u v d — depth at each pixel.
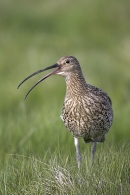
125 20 38.78
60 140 15.12
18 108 21.14
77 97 12.45
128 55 30.69
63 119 12.92
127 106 19.34
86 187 10.46
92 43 34.00
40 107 20.59
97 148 14.87
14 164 12.27
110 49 32.72
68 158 12.45
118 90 23.34
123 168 11.10
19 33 35.78
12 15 39.38
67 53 29.92
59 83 23.75
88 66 26.55
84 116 12.42
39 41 33.50
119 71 26.25
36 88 23.39
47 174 11.13
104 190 10.42
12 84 24.05
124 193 10.26
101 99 12.56
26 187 10.88
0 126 16.11
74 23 37.94
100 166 11.33
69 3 41.50
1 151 14.90
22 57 28.36
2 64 26.91
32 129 15.71
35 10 40.88
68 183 10.77
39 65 26.28
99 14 38.72
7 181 11.34
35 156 12.09
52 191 10.63
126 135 16.56
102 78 24.83
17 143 15.23
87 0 40.94
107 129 12.95
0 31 36.03
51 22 38.75
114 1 40.41
